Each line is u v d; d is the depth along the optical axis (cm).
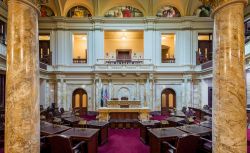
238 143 388
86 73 1977
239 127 391
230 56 403
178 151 527
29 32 413
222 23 414
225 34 409
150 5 1961
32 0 419
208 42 2019
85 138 614
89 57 1983
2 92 1539
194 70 1958
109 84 1958
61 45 1970
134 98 1955
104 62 1984
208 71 1752
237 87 398
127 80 1967
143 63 1958
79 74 1981
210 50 2011
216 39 426
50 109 1484
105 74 1948
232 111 394
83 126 892
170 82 1991
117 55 2291
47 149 604
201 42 2019
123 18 1975
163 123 820
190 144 532
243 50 409
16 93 397
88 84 1989
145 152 775
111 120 1309
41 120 917
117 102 1536
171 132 657
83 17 1989
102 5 2003
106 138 918
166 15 2033
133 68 1930
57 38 1970
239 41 405
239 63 403
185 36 1973
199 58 1966
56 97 1955
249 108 1283
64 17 1962
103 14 2033
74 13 2020
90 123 909
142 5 1998
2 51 1276
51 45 1970
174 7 2031
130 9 2038
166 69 1977
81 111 1978
